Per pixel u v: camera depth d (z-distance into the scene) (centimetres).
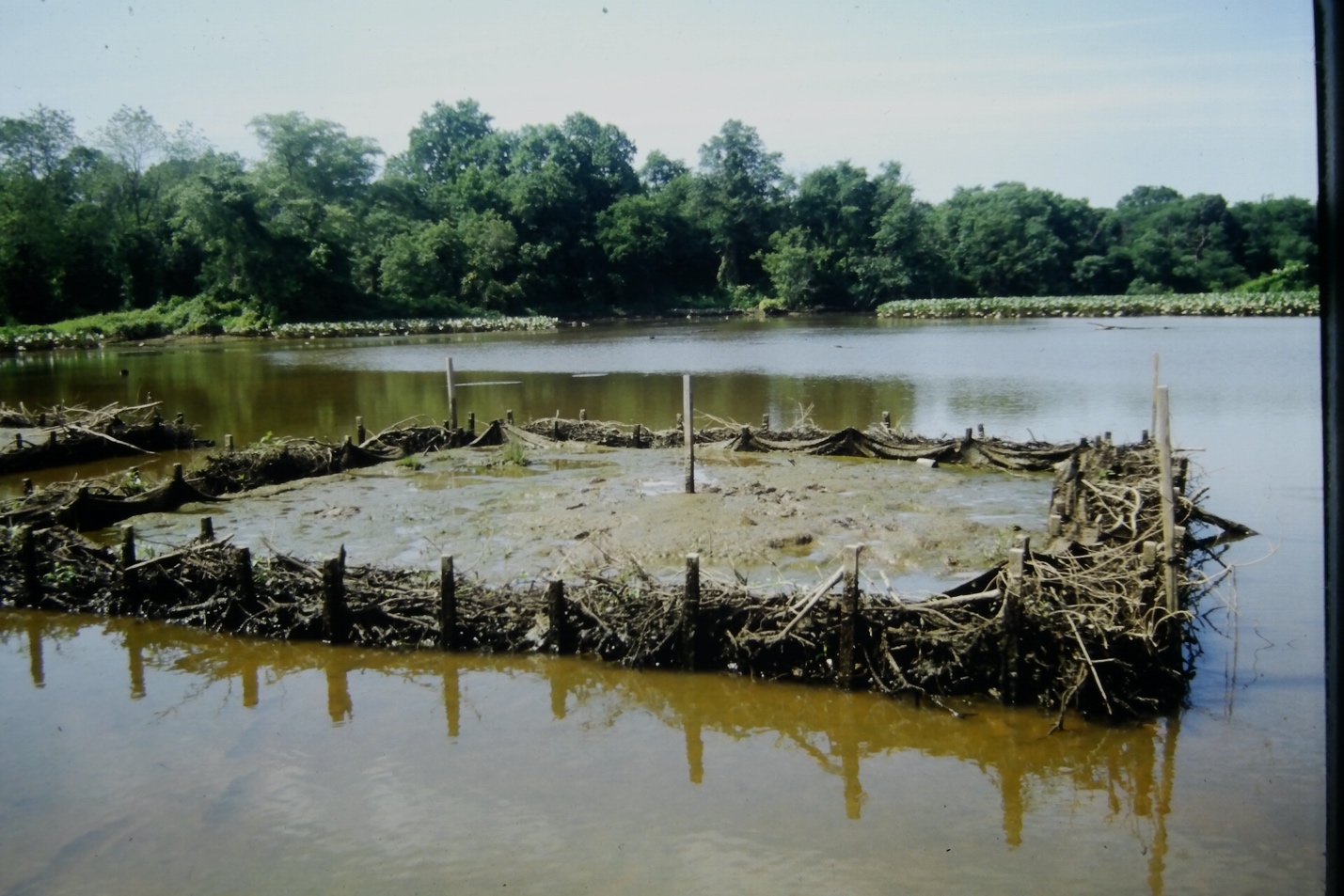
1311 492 2036
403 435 2600
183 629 1367
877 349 6022
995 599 1114
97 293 8938
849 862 821
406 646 1288
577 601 1255
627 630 1219
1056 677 1075
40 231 8144
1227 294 9738
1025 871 805
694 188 12812
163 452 2792
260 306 8775
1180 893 770
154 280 9169
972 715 1073
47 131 8525
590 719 1088
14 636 1358
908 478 2202
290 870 827
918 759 992
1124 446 2048
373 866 829
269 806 924
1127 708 1062
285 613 1334
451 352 6494
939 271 12194
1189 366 4500
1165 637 1089
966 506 1927
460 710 1116
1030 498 1991
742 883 797
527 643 1270
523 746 1032
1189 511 1559
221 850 857
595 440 2673
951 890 783
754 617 1179
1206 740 1007
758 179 12812
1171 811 884
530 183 11575
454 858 838
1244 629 1288
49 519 1758
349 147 11106
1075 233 13250
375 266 10656
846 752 1009
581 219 12062
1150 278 12362
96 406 3803
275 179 9875
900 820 884
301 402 3894
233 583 1365
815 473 2253
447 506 1988
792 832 867
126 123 9444
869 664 1131
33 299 8475
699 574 1190
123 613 1422
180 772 990
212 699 1156
